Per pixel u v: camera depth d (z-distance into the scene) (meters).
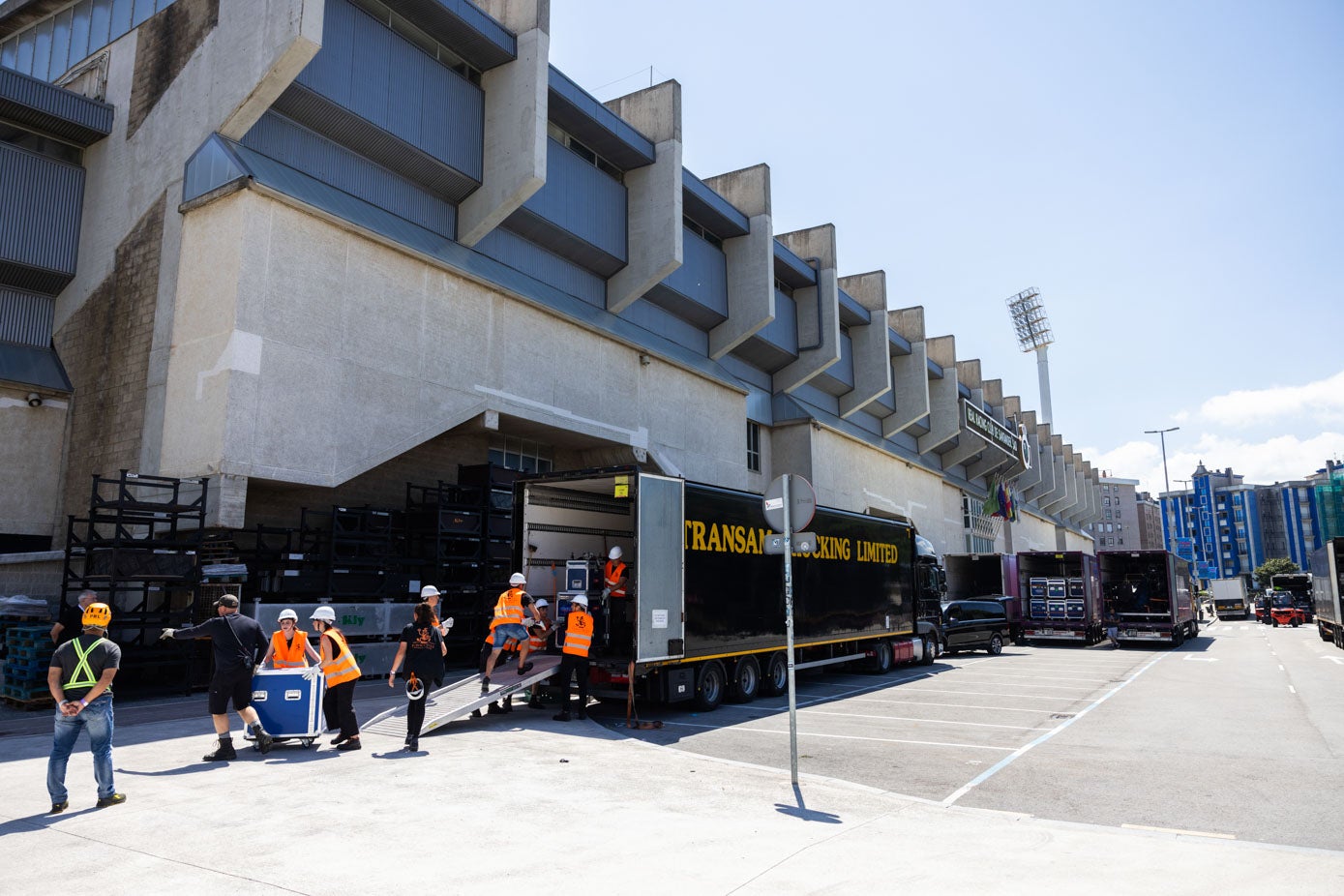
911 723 12.11
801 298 38.53
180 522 15.02
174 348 16.22
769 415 37.50
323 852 5.42
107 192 19.27
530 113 21.39
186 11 18.78
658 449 27.14
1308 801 7.41
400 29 20.44
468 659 18.84
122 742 9.48
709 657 13.09
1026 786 8.05
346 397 17.08
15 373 18.05
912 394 47.38
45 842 5.57
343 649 9.30
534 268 24.67
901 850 5.67
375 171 20.08
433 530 18.38
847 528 18.19
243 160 16.42
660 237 27.22
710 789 7.49
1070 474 89.25
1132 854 5.62
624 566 13.19
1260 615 59.22
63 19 22.66
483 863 5.26
